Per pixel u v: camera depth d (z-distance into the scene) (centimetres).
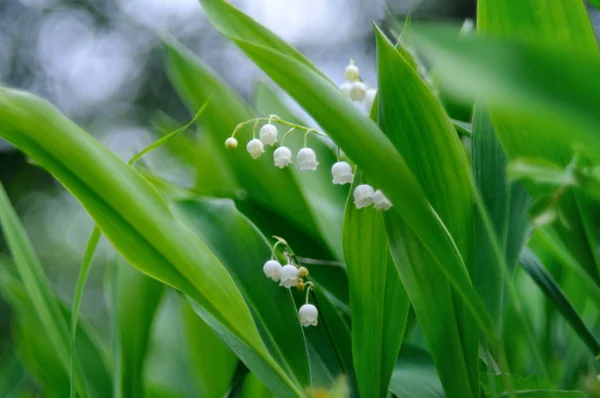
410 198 57
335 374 67
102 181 59
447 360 60
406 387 64
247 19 63
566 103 33
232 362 73
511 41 33
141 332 67
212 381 73
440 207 61
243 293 66
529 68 32
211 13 62
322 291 68
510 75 32
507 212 62
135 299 67
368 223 63
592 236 61
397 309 64
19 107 58
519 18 60
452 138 61
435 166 61
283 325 65
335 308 68
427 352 68
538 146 61
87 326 72
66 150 58
